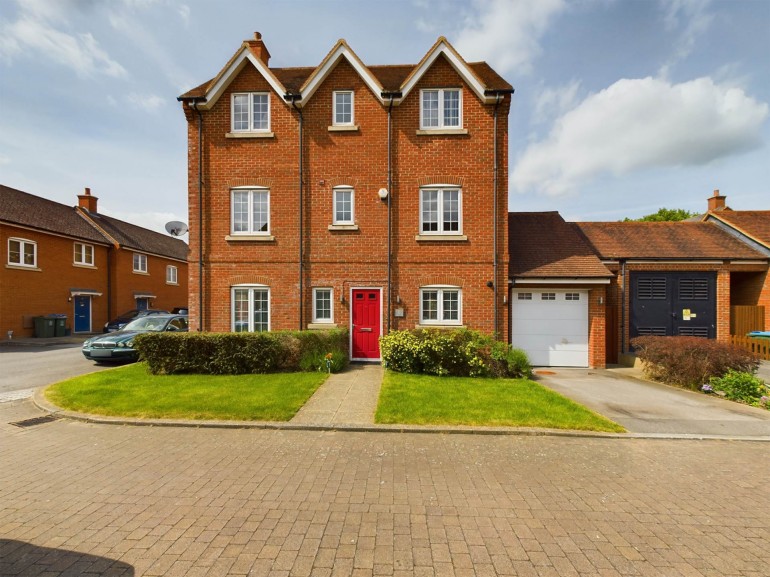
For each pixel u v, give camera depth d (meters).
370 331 11.16
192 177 11.41
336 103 11.38
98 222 24.41
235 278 11.30
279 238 11.27
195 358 8.88
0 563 2.82
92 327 22.19
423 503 3.69
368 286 11.14
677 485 4.13
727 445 5.29
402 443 5.19
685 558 2.95
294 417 6.04
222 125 11.38
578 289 11.30
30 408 6.68
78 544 3.04
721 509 3.66
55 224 20.39
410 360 9.11
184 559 2.87
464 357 9.02
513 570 2.80
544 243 12.45
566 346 11.35
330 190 11.24
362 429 5.62
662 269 12.80
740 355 8.17
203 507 3.59
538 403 6.69
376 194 11.16
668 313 12.80
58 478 4.15
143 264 26.30
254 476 4.21
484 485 4.06
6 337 17.52
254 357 8.98
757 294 13.58
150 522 3.35
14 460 4.61
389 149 11.08
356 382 8.37
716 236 14.29
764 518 3.52
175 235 15.21
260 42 12.18
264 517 3.42
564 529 3.30
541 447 5.12
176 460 4.62
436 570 2.79
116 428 5.70
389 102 10.95
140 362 10.34
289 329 11.20
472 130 11.09
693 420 6.21
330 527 3.28
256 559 2.88
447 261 11.05
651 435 5.52
